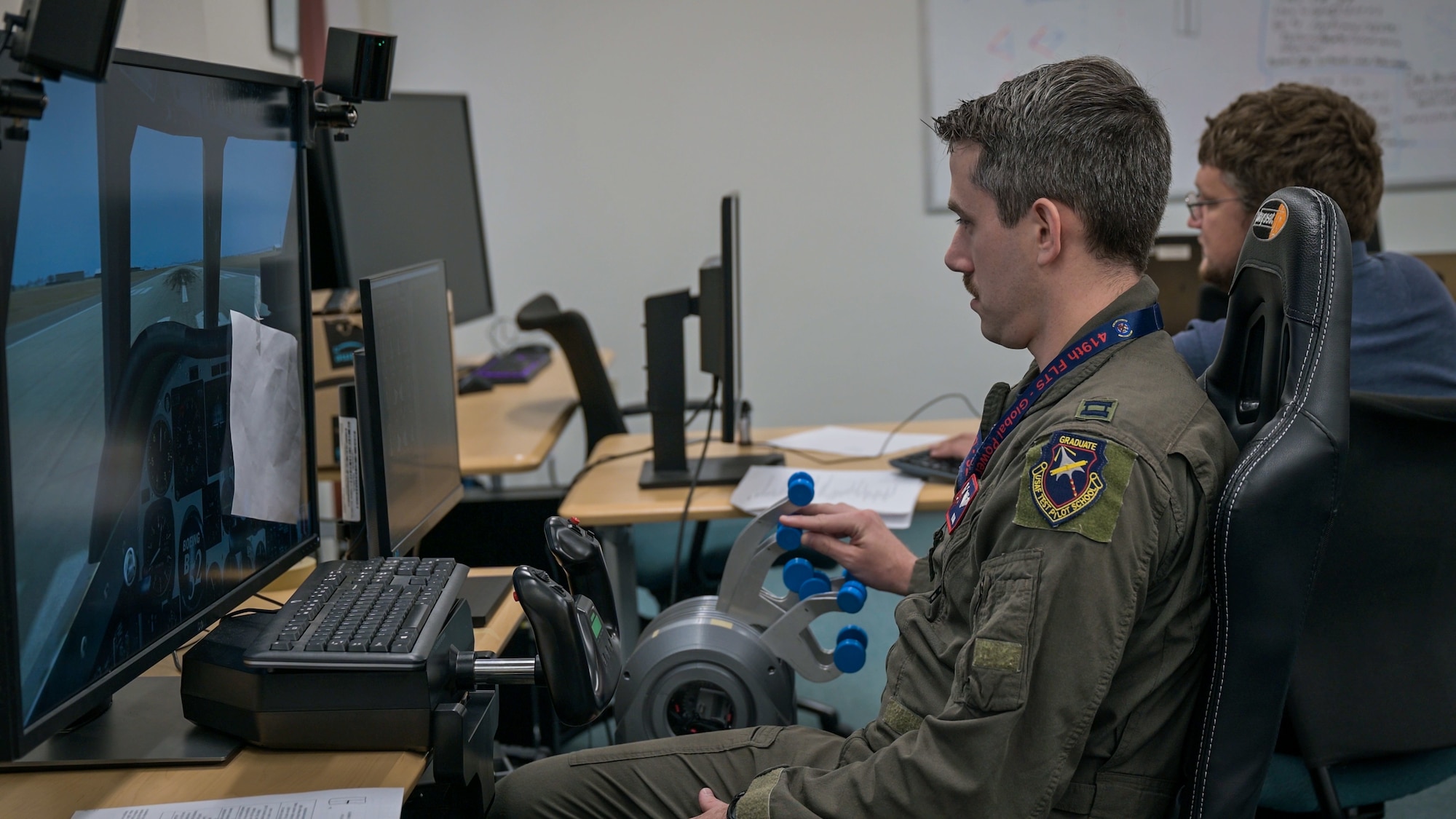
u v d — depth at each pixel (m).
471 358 3.33
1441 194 4.13
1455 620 1.26
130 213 0.95
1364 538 1.21
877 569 1.49
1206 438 0.98
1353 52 4.00
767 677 1.50
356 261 2.37
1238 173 1.71
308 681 0.99
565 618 1.02
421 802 1.10
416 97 2.76
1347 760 1.23
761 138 4.12
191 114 1.04
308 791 0.93
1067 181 1.04
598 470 2.18
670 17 4.04
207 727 1.04
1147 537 0.92
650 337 2.03
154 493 0.99
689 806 1.26
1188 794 0.97
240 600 1.14
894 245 4.20
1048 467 0.96
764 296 4.25
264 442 1.20
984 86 4.05
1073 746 0.92
